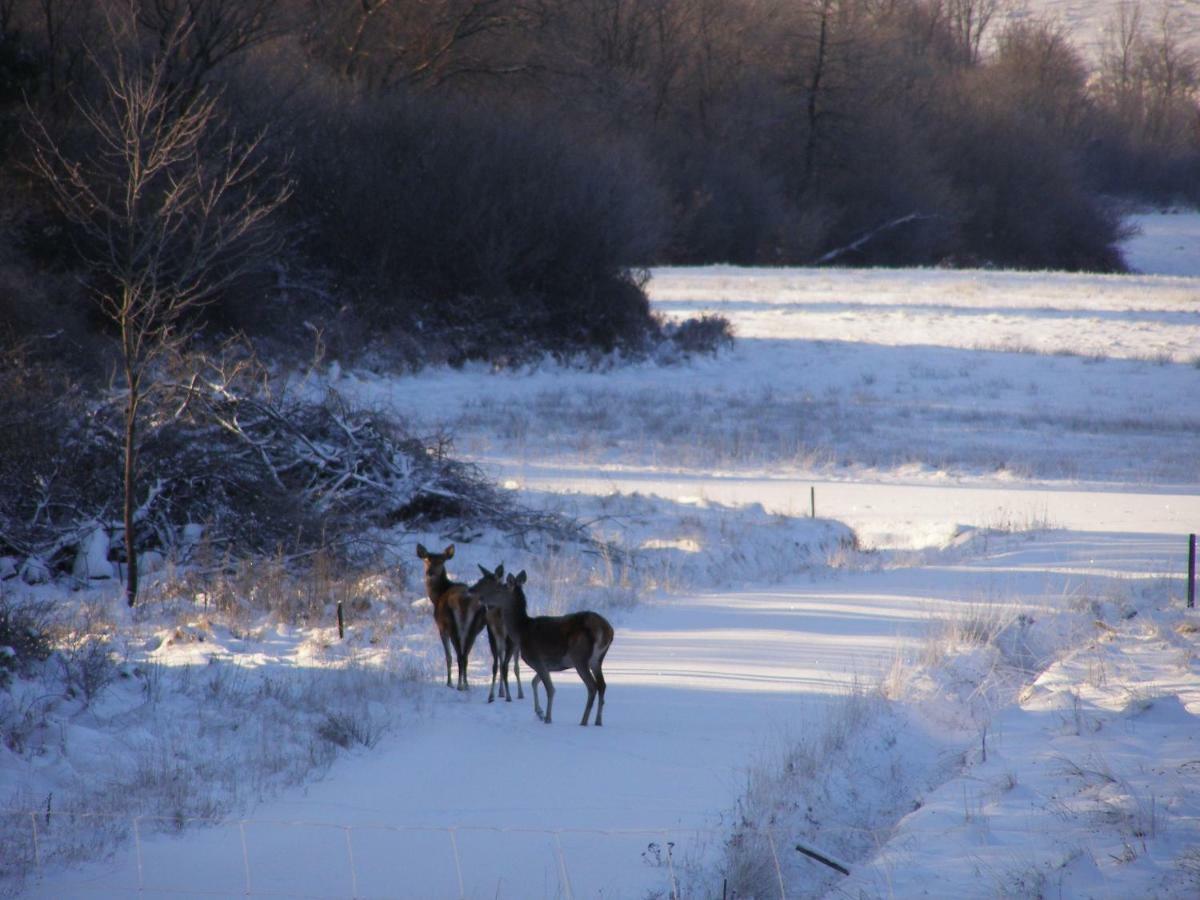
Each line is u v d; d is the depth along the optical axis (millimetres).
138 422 64750
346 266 164500
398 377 149250
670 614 54688
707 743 35375
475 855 27078
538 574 61344
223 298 133000
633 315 175375
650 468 101188
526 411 131375
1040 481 98375
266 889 25172
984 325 190375
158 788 30594
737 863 26438
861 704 38500
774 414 133250
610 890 25203
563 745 35312
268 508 63094
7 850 26547
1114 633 48844
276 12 171500
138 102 54312
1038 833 27375
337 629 50219
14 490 60438
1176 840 25984
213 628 49531
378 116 172125
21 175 127188
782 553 70562
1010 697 41062
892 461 105938
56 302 116250
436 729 36875
